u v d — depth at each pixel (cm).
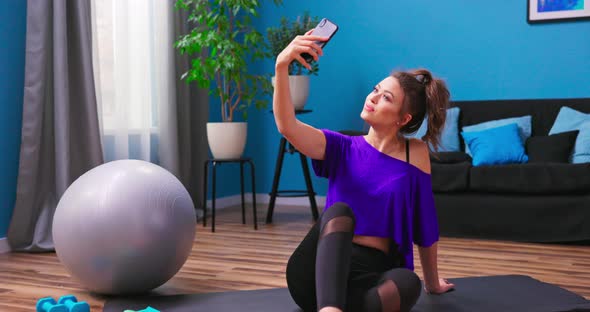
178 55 476
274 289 256
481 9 489
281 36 484
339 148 192
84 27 371
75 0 370
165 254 245
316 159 193
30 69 352
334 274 157
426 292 238
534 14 472
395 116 186
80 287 271
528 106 458
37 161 354
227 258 330
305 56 173
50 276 292
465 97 497
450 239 391
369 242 187
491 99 488
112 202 238
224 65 433
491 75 488
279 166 466
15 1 356
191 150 502
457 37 497
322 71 543
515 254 339
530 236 379
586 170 365
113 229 236
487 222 390
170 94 461
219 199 545
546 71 472
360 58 529
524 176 378
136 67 432
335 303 152
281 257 333
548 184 372
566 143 411
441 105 192
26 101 351
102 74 403
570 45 464
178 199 252
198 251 350
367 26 526
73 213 240
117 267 238
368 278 178
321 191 550
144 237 238
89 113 374
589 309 219
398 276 171
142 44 435
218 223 457
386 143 191
